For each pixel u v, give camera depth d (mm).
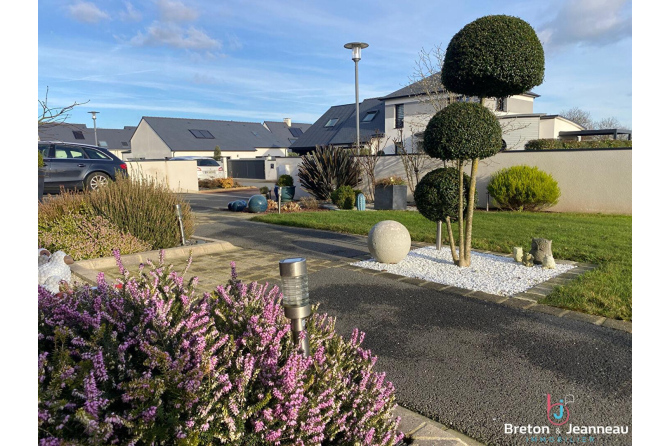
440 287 5809
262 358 2174
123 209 7691
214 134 48188
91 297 2383
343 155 16562
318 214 12867
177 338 2182
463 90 6227
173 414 1757
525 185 13273
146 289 2424
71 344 1991
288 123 59781
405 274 6457
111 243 7148
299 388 2088
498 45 5680
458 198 6586
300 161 21078
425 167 16438
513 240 8594
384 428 2486
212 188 27750
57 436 1538
